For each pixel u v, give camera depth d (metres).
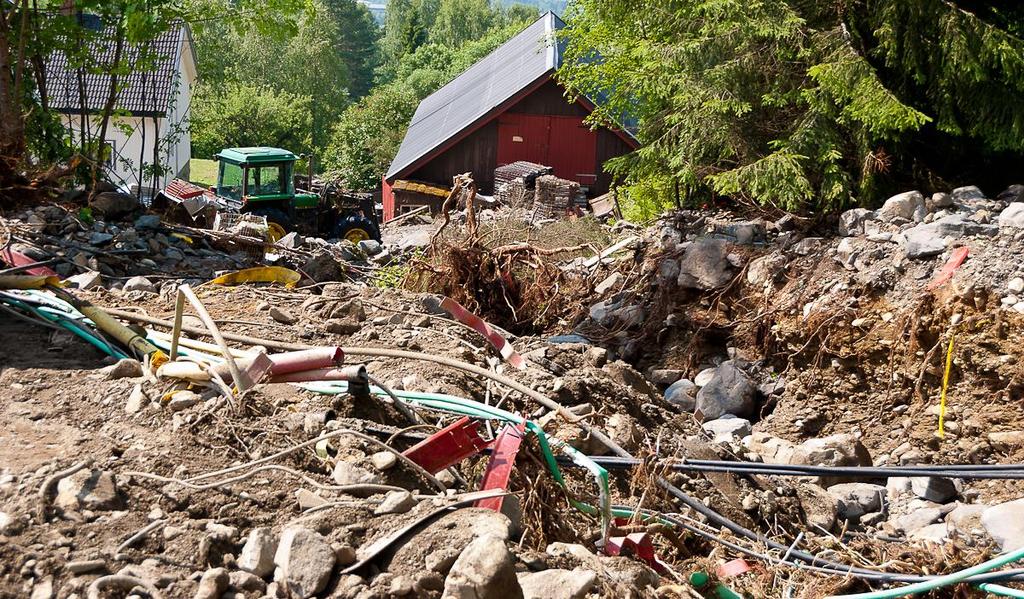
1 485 3.39
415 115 46.16
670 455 5.80
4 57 10.97
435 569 3.26
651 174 13.90
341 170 51.72
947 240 9.66
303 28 74.31
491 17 104.56
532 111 32.03
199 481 3.66
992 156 13.18
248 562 3.24
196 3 14.39
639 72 13.39
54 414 4.13
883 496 7.31
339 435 4.16
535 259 11.94
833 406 9.57
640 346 11.37
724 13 12.62
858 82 11.68
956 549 5.34
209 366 4.57
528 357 6.84
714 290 11.18
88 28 13.86
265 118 56.00
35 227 9.66
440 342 6.46
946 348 8.87
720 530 5.27
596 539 4.57
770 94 12.46
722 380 10.02
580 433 5.38
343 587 3.20
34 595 2.97
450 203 11.91
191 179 46.72
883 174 12.31
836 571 5.01
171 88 31.28
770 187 11.57
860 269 10.12
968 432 8.50
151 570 3.13
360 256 15.62
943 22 11.60
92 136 14.01
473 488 4.39
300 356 4.71
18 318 5.42
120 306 6.40
